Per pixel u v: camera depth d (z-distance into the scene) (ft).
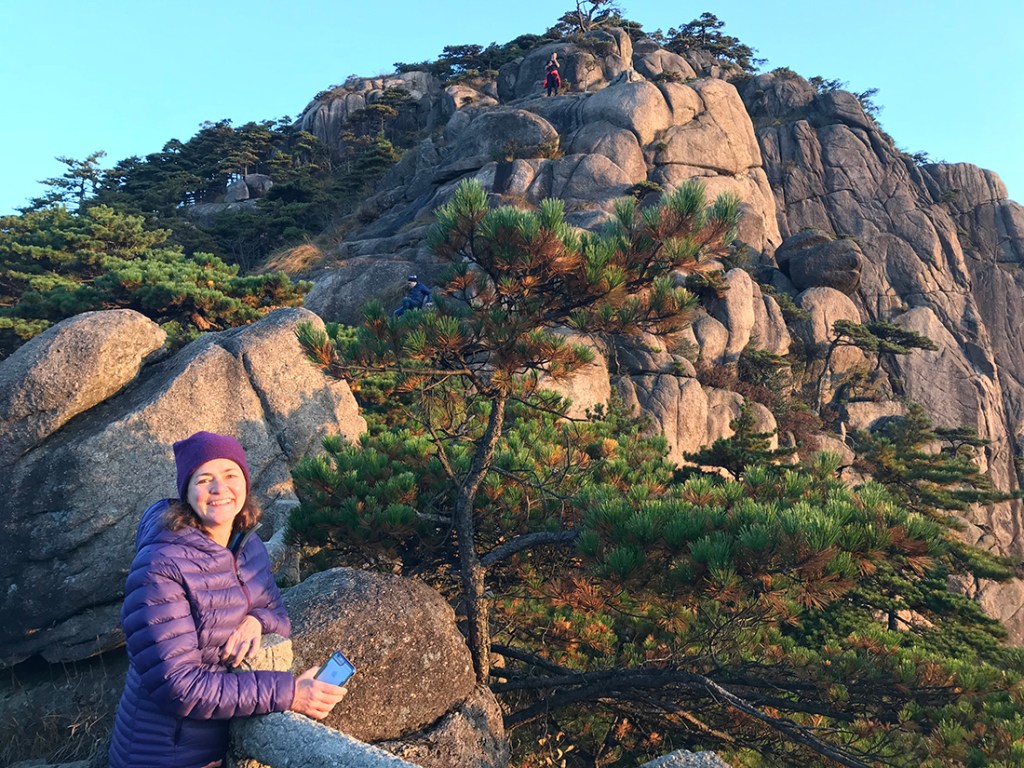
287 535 22.49
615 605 21.70
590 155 143.43
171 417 27.71
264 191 222.07
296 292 55.47
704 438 113.19
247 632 7.82
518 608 23.89
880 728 18.48
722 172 162.71
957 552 55.72
